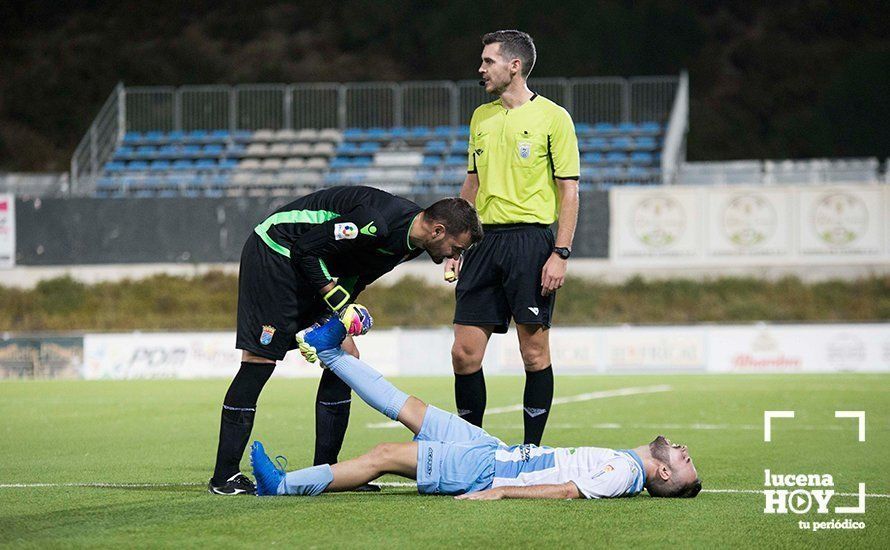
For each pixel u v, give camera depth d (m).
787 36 189.00
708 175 113.62
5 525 17.33
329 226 20.45
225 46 188.38
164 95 137.12
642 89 126.19
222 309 101.00
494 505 18.97
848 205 103.44
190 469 26.28
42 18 189.75
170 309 100.81
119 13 192.25
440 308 101.50
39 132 165.50
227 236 104.94
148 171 119.50
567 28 179.25
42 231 104.81
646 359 81.88
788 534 17.16
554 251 24.23
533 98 24.75
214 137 126.25
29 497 20.62
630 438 34.72
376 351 82.12
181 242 104.94
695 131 167.12
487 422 40.88
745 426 39.16
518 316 24.31
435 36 182.50
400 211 20.72
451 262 25.25
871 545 16.48
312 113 139.38
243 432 21.17
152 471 25.83
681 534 16.88
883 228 103.12
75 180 116.00
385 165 117.81
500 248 24.38
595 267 104.38
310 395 56.81
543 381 24.83
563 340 82.31
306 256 20.61
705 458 28.77
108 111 131.88
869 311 99.44
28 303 101.19
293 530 16.78
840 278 103.12
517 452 20.17
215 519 17.69
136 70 176.12
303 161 120.69
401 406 20.69
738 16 193.12
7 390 62.97
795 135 166.25
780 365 81.88
